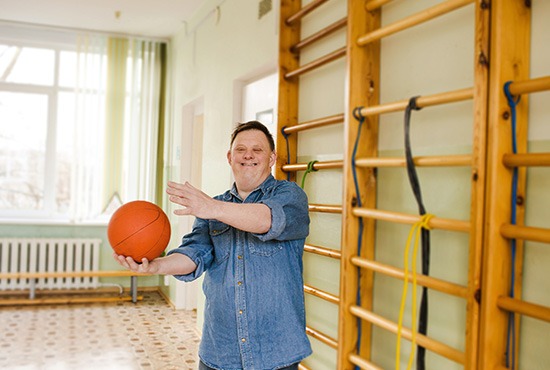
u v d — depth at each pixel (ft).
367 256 6.86
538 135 4.74
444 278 5.75
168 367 11.89
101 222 19.08
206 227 6.73
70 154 19.69
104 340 13.75
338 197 7.88
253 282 6.00
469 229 4.92
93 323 15.37
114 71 19.08
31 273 17.67
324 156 8.30
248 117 12.15
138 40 19.43
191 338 14.23
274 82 10.68
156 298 19.04
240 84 12.66
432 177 5.99
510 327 4.76
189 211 5.12
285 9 8.96
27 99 19.25
